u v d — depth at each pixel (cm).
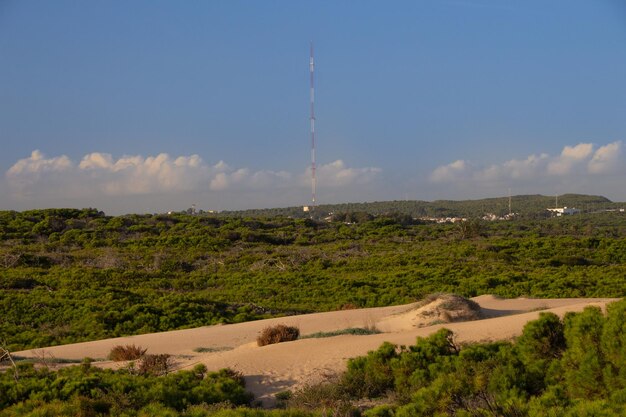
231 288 4438
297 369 1659
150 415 1175
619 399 876
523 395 1065
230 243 6831
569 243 6462
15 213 8344
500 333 1753
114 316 3097
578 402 883
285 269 5178
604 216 15938
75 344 2489
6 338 2752
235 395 1419
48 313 3192
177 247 6512
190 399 1367
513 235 8856
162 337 2545
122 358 2033
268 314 3312
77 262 5262
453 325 2003
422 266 4997
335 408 1169
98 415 1205
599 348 1055
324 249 6525
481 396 978
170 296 3669
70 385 1364
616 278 4009
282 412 1146
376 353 1521
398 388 1373
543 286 3778
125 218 8600
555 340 1264
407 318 2322
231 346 2267
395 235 8125
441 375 1197
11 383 1425
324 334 2131
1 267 4778
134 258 5662
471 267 4847
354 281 4281
